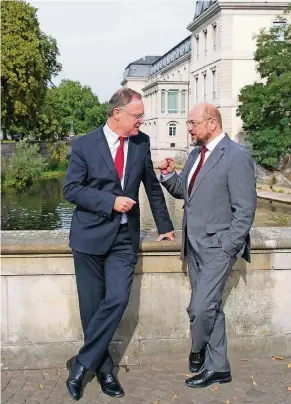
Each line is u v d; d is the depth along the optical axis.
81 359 3.66
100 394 3.69
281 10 50.44
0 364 4.12
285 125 36.62
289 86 34.69
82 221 3.61
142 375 3.99
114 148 3.58
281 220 25.50
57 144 50.44
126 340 4.20
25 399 3.61
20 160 39.44
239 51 50.94
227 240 3.52
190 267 3.85
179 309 4.22
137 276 4.15
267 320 4.30
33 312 4.11
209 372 3.81
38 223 26.48
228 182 3.53
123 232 3.62
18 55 38.59
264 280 4.25
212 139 3.61
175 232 4.36
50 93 49.09
